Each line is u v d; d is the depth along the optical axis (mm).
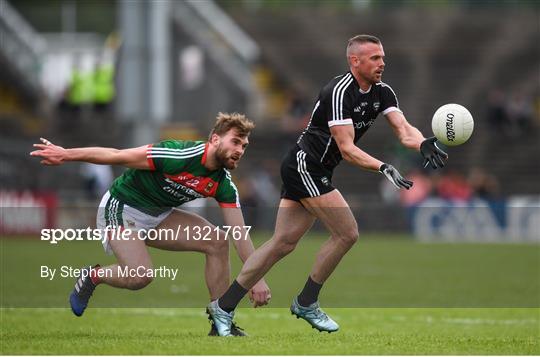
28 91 120750
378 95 31281
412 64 137500
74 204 78938
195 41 121000
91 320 38938
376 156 111312
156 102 81875
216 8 141000
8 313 40188
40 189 91562
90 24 131750
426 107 128875
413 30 144125
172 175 30891
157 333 34094
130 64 81188
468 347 29484
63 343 29516
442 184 101625
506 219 92000
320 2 156250
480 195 103312
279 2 154500
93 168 85875
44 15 130875
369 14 146125
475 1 156250
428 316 43312
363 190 109125
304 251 70938
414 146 30922
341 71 132625
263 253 31703
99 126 113000
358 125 31219
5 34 125750
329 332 33188
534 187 115250
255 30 141250
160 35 82062
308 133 31297
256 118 117500
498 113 119438
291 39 140000
